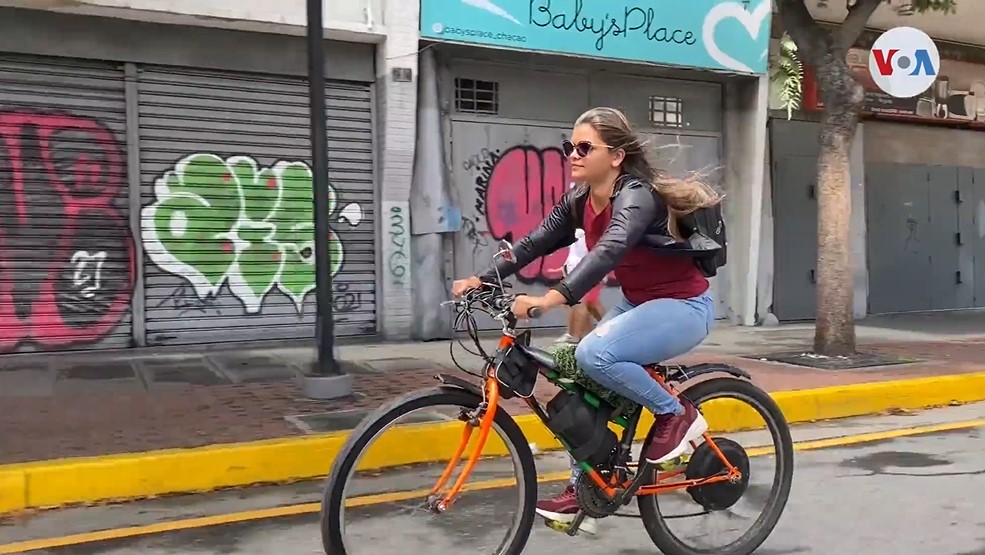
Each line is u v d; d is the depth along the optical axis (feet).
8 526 14.28
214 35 29.27
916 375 26.07
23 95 26.96
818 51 28.60
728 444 12.24
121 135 28.27
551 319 36.14
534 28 32.91
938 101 46.29
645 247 10.86
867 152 45.27
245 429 18.53
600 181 10.94
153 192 28.78
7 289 26.89
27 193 27.09
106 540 13.57
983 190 49.14
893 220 46.21
